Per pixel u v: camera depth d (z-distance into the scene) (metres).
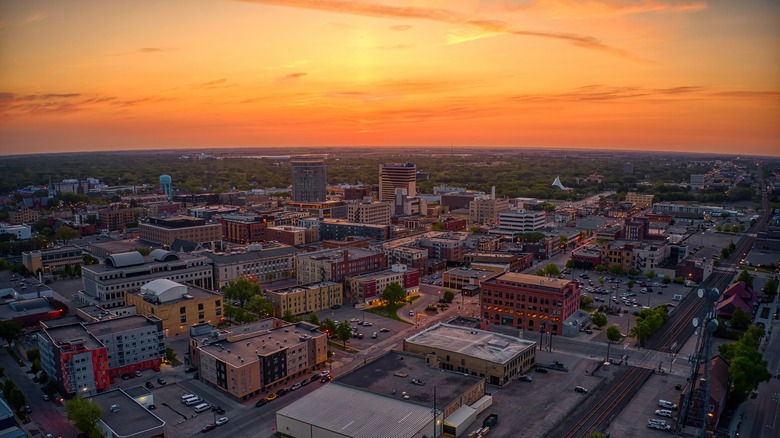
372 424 141.00
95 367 173.00
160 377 186.88
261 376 172.75
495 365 177.12
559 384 178.88
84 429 143.00
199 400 166.62
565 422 154.38
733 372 165.00
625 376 185.25
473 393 161.50
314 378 183.50
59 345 172.50
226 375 170.75
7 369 195.62
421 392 157.50
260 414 159.88
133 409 152.25
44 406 167.25
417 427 139.38
